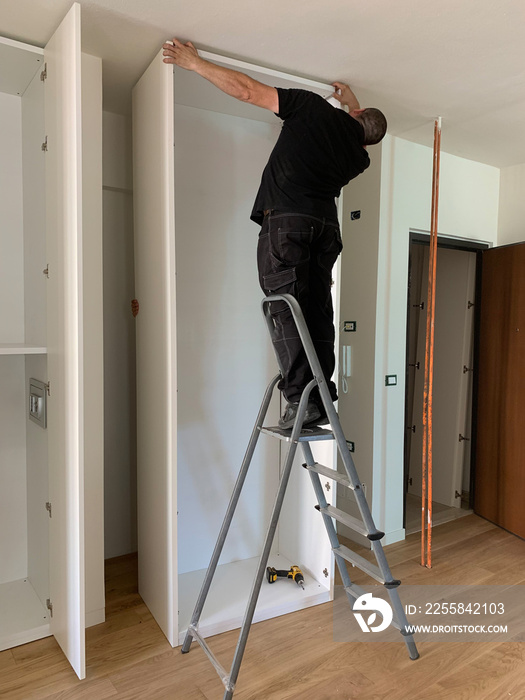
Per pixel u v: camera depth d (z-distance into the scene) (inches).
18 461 102.8
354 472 73.8
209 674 81.0
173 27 78.5
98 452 94.5
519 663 85.4
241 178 111.6
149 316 93.7
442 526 147.3
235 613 94.0
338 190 82.4
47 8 74.2
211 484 111.7
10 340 100.3
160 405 89.4
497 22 76.5
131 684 78.5
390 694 77.2
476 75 94.6
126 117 114.2
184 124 104.0
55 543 86.0
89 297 92.6
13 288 100.1
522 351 139.2
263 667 82.7
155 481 93.2
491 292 149.3
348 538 137.2
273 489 119.7
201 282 108.0
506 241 154.3
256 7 72.7
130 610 98.8
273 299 77.2
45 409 89.9
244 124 111.0
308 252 78.6
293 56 87.7
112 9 73.6
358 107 100.4
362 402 131.2
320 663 84.0
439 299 167.3
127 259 117.3
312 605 101.5
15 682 78.6
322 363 82.7
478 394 154.6
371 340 128.4
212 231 108.7
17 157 99.1
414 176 132.6
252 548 118.1
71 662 81.3
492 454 149.4
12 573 104.0
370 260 128.0
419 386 173.9
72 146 73.5
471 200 148.0
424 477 121.0
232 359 112.6
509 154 141.0
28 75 90.9
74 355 75.5
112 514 119.4
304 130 75.5
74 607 78.7
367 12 73.9
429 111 111.7
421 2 71.2
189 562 110.3
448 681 80.4
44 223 87.7
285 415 81.4
